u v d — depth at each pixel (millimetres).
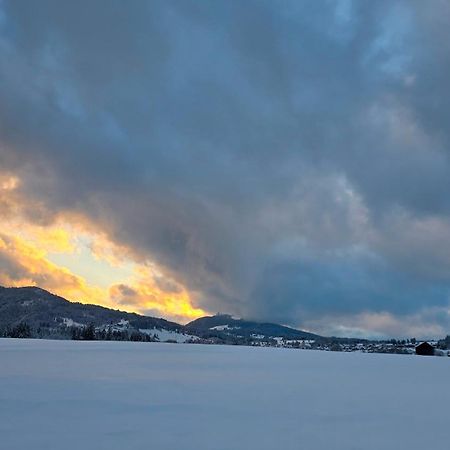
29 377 17203
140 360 28328
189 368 23141
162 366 23906
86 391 13672
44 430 8375
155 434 8172
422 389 15766
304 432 8586
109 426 8766
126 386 15086
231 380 17750
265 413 10500
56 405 11133
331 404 12086
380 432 8695
